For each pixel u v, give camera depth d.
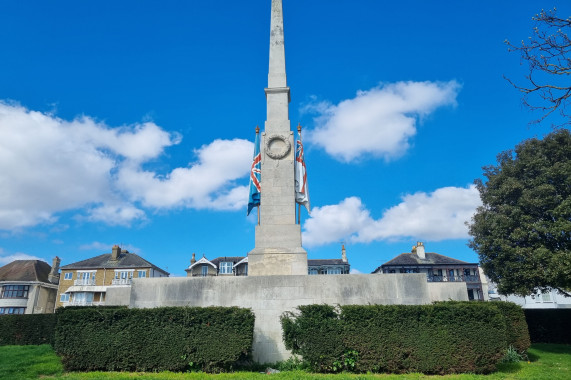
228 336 13.69
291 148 20.59
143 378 12.20
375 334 13.48
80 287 60.53
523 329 17.70
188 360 13.51
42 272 63.69
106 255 66.38
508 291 24.62
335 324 13.62
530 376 13.09
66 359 13.77
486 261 25.62
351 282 17.00
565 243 21.84
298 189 20.61
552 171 23.16
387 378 12.27
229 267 61.59
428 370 13.19
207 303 16.72
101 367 13.71
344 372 13.24
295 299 16.67
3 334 22.95
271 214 19.80
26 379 12.40
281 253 18.95
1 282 58.00
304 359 13.91
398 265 57.50
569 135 23.84
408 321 13.66
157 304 16.89
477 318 13.78
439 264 57.47
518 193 24.62
